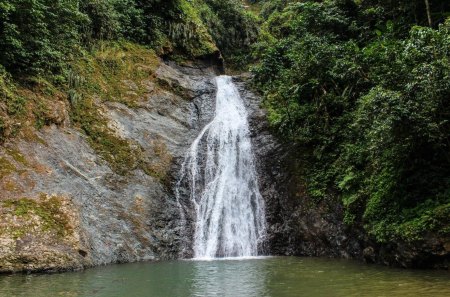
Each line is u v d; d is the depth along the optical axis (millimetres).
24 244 9719
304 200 13875
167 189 14594
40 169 11547
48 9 14188
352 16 19297
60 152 12484
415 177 10281
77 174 12422
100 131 14289
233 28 29672
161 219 13641
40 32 13727
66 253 10133
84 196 12062
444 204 9414
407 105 9398
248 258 12844
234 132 17234
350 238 12242
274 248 13938
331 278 8625
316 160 14273
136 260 11984
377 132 9867
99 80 16094
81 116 14164
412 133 9531
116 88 16562
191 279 8750
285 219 14164
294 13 30250
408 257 9602
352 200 11891
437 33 10250
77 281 8547
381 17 18031
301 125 15367
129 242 12219
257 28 31031
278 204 14523
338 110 14883
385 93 9805
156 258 12469
